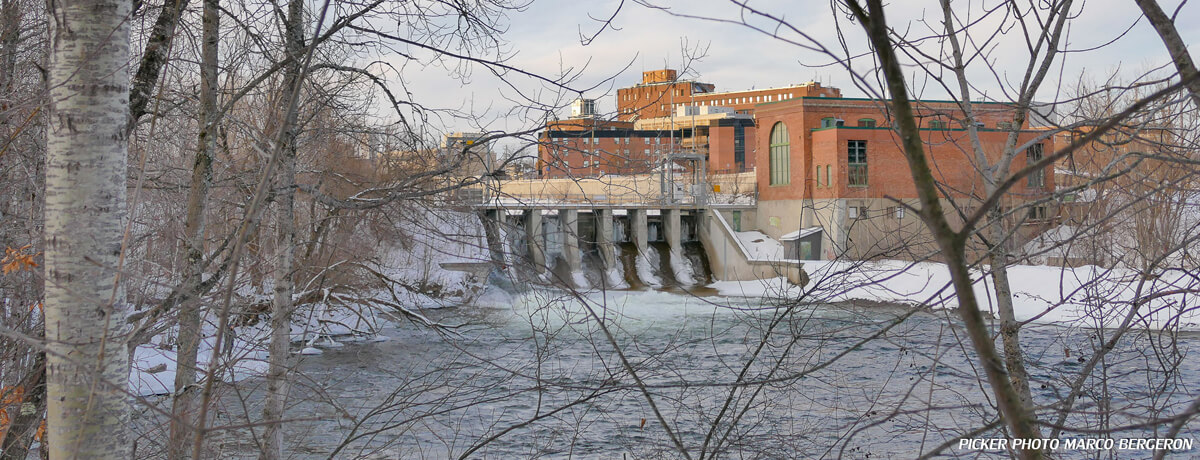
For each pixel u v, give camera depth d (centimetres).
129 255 730
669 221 5644
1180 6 341
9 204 857
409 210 723
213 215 908
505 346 1455
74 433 394
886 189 4934
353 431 628
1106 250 611
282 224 818
